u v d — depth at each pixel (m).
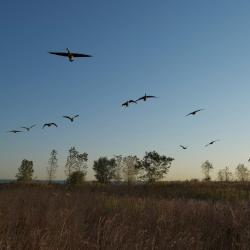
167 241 9.31
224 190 34.19
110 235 8.90
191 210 12.95
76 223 10.09
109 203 16.05
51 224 9.63
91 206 15.34
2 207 12.66
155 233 9.68
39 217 11.14
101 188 32.72
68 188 31.69
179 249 8.95
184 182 48.44
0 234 8.84
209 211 12.65
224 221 11.17
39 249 8.00
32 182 39.66
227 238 10.38
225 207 12.58
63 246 8.24
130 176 60.72
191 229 10.80
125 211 13.05
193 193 32.56
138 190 33.59
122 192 28.94
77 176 49.38
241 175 60.00
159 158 54.88
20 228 9.96
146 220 11.62
